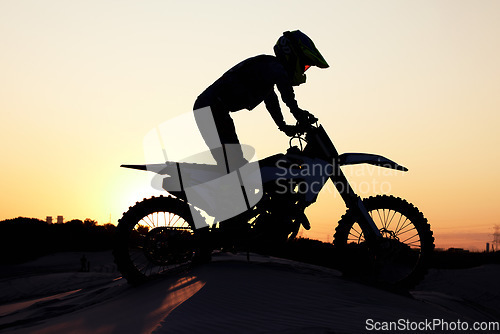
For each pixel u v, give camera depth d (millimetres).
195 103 5605
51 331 4457
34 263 50719
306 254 10617
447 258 14891
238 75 5402
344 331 3498
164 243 5656
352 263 5695
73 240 62844
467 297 8531
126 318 4227
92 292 7234
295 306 4172
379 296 4949
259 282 4867
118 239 5738
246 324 3598
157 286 5375
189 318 3715
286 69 5355
